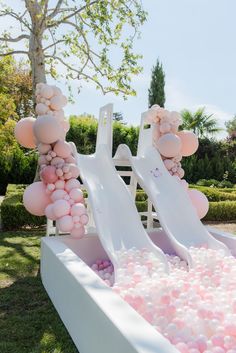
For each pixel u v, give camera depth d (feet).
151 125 20.31
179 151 19.58
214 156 64.80
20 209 25.36
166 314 9.32
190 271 13.29
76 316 9.82
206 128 69.51
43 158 16.26
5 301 12.92
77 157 18.52
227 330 8.39
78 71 30.53
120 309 7.77
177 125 20.08
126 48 29.76
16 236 23.31
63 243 14.52
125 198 17.76
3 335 10.43
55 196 15.25
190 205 17.70
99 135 21.38
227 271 13.23
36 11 24.91
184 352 7.47
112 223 16.72
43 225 26.53
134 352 6.12
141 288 10.48
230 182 57.16
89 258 16.52
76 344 9.78
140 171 19.17
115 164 20.43
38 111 16.97
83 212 15.17
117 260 13.89
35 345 9.93
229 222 32.35
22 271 16.38
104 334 7.66
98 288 9.07
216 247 16.02
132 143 55.01
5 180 51.16
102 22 26.94
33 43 25.26
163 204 17.70
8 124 37.83
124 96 30.91
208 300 10.25
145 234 15.89
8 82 55.36
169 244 18.83
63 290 11.26
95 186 18.15
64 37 28.45
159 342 6.32
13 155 50.47
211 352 7.55
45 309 12.30
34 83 25.58
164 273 12.59
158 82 73.92
